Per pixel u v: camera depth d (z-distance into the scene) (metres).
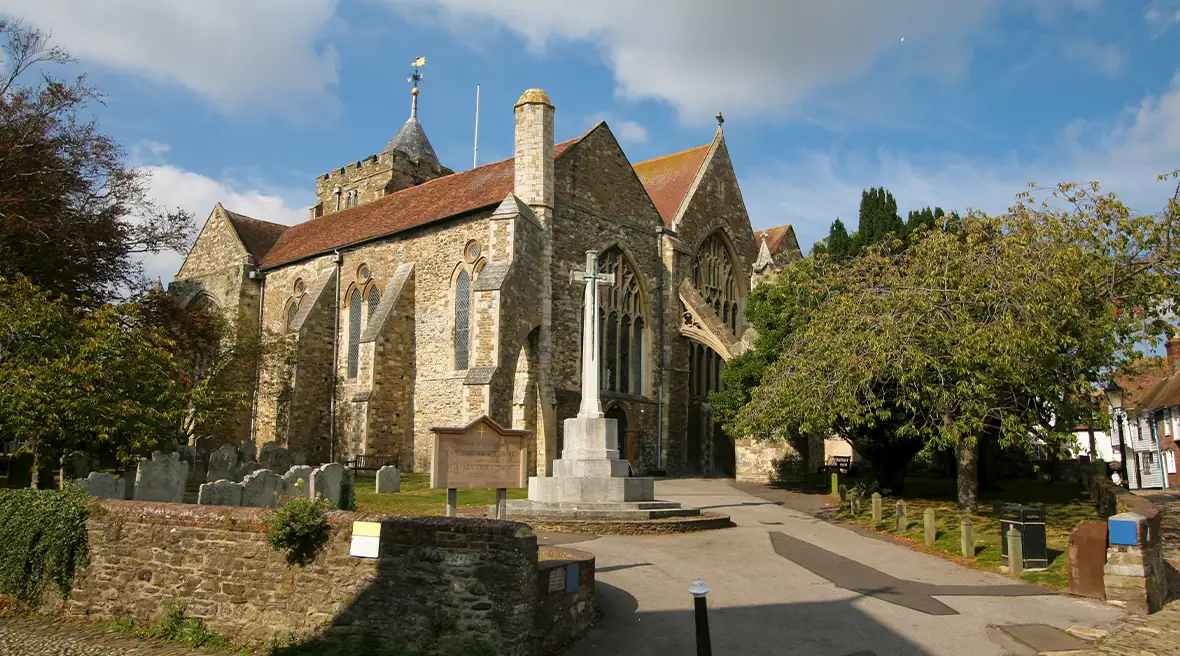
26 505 12.23
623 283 35.62
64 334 20.11
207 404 28.12
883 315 18.59
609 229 34.78
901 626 11.08
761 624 11.09
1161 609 12.35
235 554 10.57
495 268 29.61
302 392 36.78
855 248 32.41
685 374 37.09
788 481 32.47
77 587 11.70
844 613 11.66
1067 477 35.25
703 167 40.72
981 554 16.00
